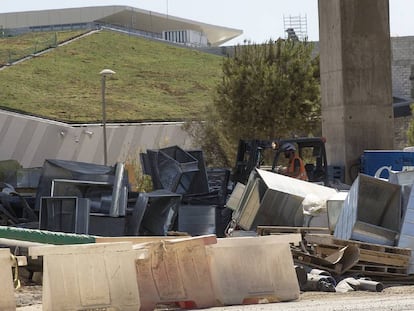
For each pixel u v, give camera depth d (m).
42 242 26.59
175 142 88.19
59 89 117.44
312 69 78.19
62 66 131.62
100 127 88.25
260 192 33.75
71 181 35.41
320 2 51.59
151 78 130.38
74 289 18.84
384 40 50.34
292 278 21.48
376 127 50.22
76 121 95.12
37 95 111.56
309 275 25.08
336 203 31.08
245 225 34.09
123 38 155.38
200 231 36.72
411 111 92.25
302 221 33.25
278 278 21.34
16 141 88.12
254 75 77.62
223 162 82.19
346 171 49.66
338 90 50.22
